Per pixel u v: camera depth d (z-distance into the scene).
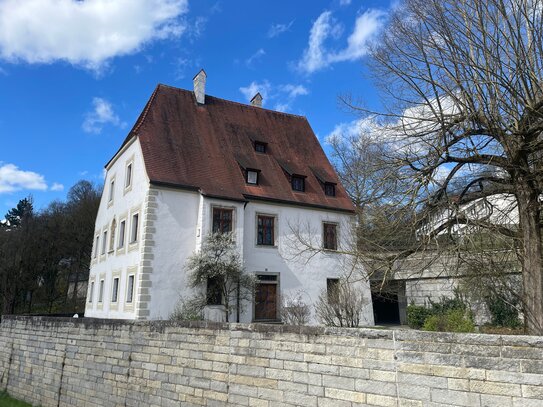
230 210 21.34
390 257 10.92
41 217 45.53
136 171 21.94
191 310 18.34
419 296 19.89
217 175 22.39
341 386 6.04
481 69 8.91
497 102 9.05
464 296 16.44
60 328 12.30
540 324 8.64
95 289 26.36
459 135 9.88
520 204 9.34
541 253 9.08
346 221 25.47
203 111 25.88
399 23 10.59
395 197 10.62
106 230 26.06
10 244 38.75
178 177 20.77
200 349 8.14
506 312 14.85
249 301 20.73
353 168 28.66
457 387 5.01
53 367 12.20
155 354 9.05
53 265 43.06
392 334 5.66
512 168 9.22
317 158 28.34
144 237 19.11
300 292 22.81
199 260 19.06
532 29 8.80
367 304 23.33
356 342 5.99
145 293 18.52
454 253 10.43
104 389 10.17
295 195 24.47
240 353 7.43
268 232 23.03
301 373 6.52
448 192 11.08
